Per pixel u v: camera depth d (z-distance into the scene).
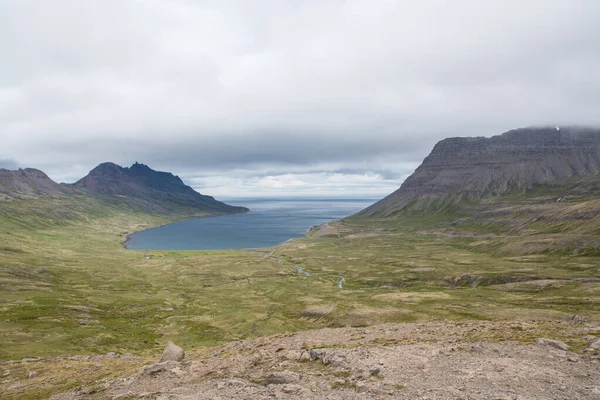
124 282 193.50
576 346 39.09
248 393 30.31
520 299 137.62
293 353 42.25
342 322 113.94
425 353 37.47
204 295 169.38
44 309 124.81
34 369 60.44
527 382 28.53
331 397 27.77
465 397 25.91
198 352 60.41
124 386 38.28
